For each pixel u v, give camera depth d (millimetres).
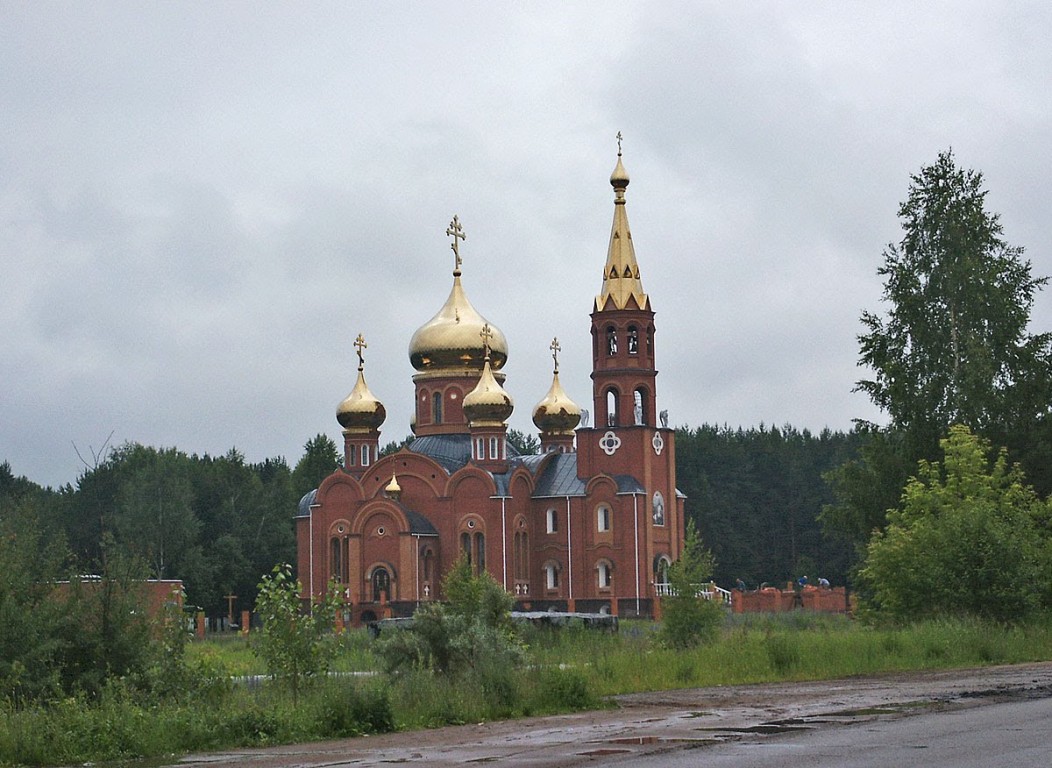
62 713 26156
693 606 46812
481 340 114688
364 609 104500
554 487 109125
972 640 43219
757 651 40406
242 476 136875
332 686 29141
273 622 31625
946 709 26453
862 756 19719
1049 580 51750
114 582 31766
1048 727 22828
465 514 106938
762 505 161375
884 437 68500
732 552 156875
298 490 159875
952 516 51031
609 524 106062
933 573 49906
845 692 31531
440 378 114875
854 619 67562
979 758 19172
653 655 40969
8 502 36844
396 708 28234
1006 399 65812
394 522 105000
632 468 106375
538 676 31156
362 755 22375
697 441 161000
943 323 68062
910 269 69000
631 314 107812
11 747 23719
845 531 69750
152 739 24609
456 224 117438
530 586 107938
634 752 21281
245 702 29328
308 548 112062
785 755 20109
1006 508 54594
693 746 21797
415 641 33406
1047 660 42625
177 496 122062
